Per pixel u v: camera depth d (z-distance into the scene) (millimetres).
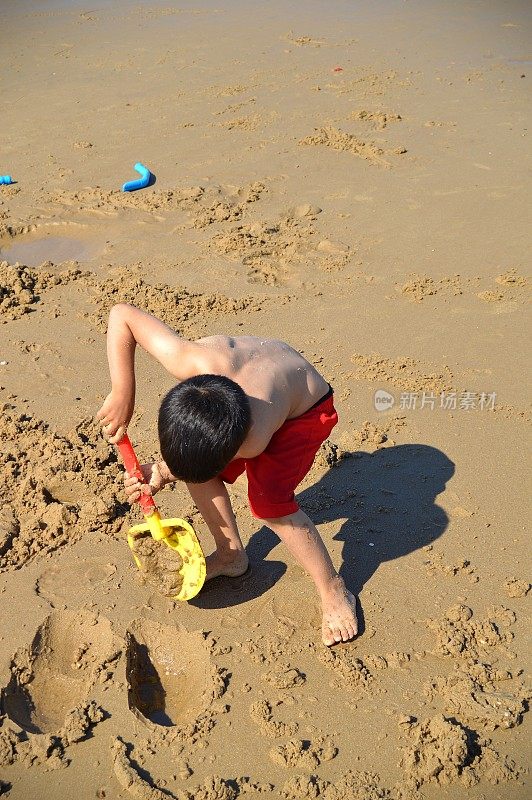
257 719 2998
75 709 3025
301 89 9969
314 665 3211
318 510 3977
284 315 5586
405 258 6250
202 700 3100
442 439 4414
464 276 5980
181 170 7895
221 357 2982
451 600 3469
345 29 12586
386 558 3689
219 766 2854
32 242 6758
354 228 6703
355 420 4570
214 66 10977
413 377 4895
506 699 3027
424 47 11570
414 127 8727
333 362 5074
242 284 5973
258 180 7605
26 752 2895
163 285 5930
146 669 3320
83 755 2895
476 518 3900
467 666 3188
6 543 3746
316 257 6309
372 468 4234
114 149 8469
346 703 3061
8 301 5770
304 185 7484
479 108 9250
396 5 13938
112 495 4000
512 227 6641
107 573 3621
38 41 12492
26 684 3207
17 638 3303
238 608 3457
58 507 3873
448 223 6738
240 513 3965
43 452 4277
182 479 2828
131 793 2762
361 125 8797
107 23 13438
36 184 7719
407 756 2842
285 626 3369
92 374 5035
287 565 3660
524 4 13688
